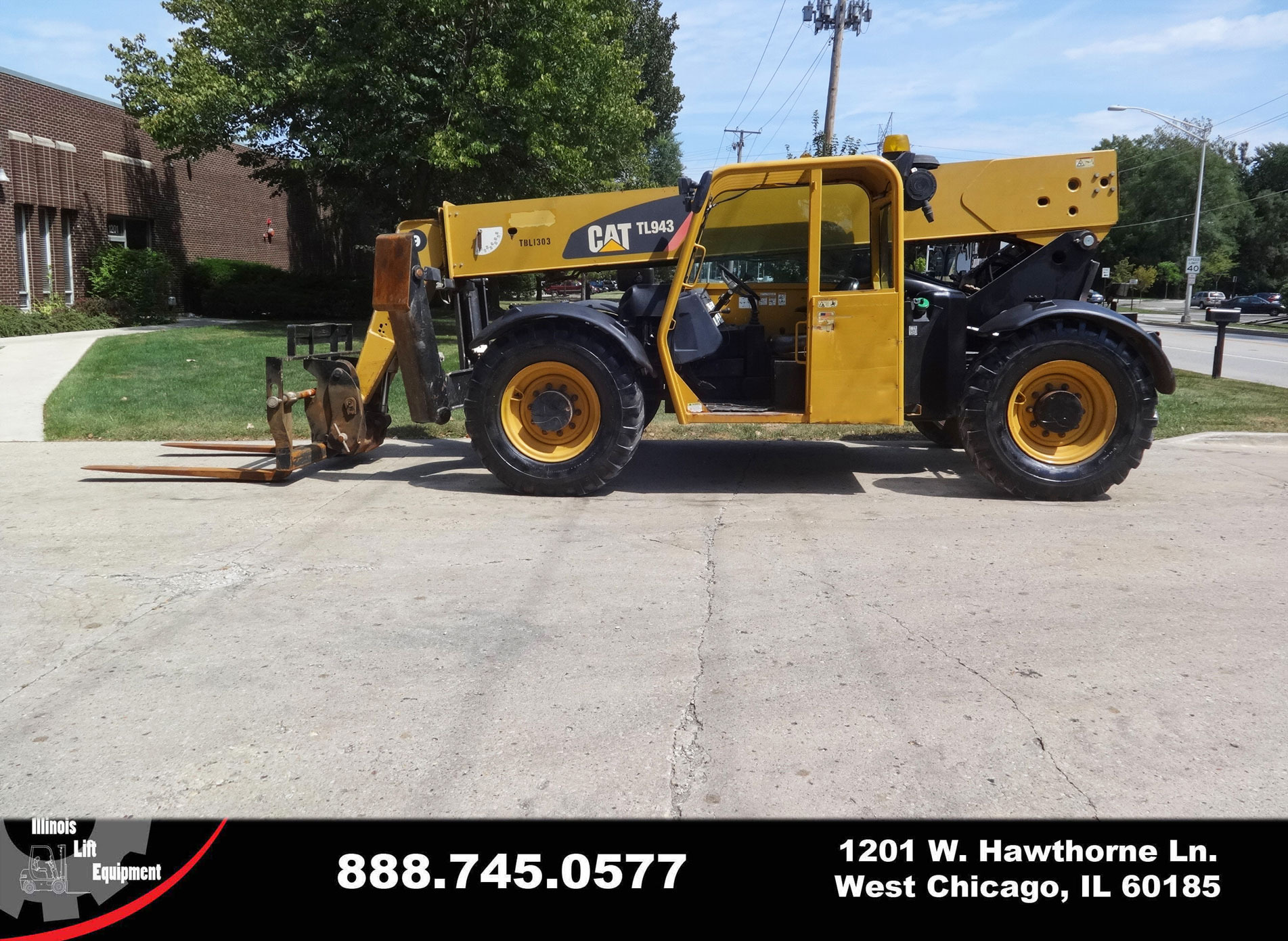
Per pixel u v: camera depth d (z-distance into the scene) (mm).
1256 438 9031
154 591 4777
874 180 7020
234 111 18953
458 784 3027
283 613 4480
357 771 3102
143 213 22625
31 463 8008
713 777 3049
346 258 35750
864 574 4977
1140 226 75250
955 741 3252
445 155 18016
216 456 8305
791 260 7465
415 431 9609
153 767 3129
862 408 6719
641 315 7215
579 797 2959
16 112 18172
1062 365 6508
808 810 2885
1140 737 3273
